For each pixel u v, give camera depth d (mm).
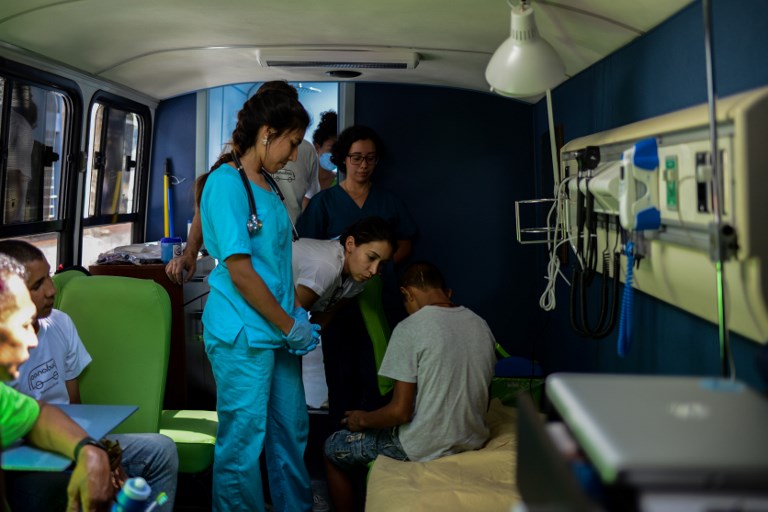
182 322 3846
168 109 4848
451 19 3109
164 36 3479
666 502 805
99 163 4145
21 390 2469
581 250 2490
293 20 3213
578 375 1143
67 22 3066
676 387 1070
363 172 4277
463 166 4730
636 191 1836
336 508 3080
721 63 1869
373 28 3352
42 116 3537
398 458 2777
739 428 912
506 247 4750
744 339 1728
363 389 3756
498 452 2621
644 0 2182
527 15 2246
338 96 4738
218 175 2764
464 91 4703
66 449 1958
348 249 3230
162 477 2639
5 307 2029
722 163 1456
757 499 810
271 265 2838
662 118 1880
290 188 4297
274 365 2998
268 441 3072
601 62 3008
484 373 2738
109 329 2904
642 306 2514
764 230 1386
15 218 3379
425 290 2891
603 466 853
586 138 2660
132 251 4094
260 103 2756
